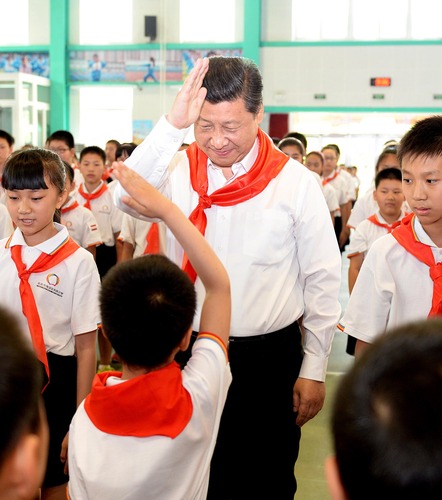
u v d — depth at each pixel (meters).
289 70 12.40
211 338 1.21
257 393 1.65
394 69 12.16
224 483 1.69
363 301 1.69
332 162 6.62
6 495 0.60
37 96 12.41
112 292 1.14
